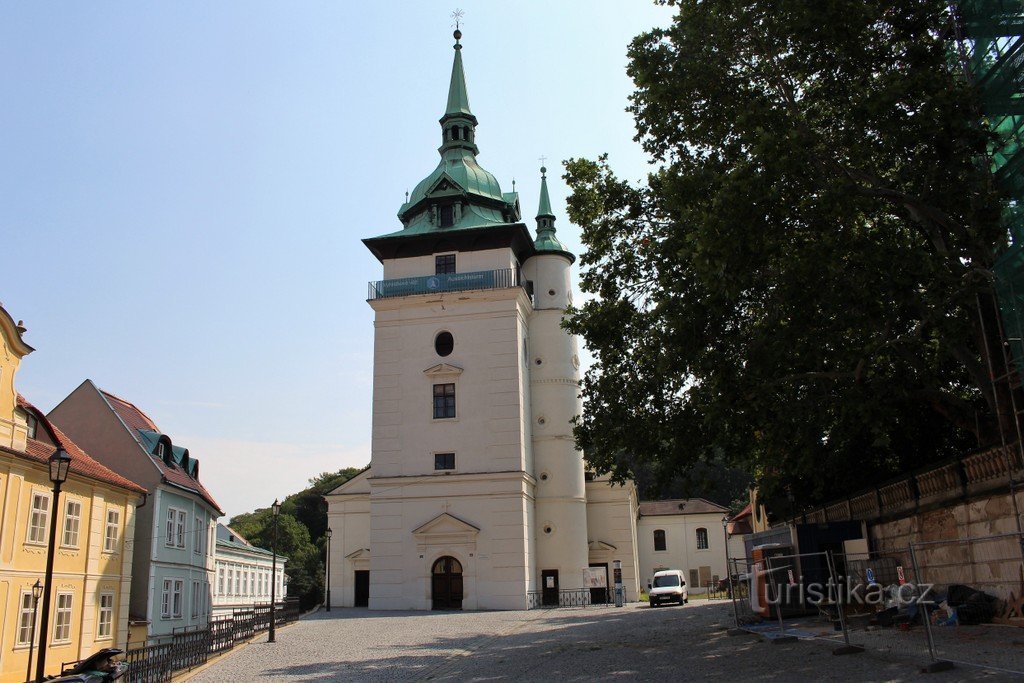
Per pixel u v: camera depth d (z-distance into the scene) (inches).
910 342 781.3
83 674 677.9
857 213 797.2
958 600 750.5
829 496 1180.5
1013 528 710.5
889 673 542.3
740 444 1025.5
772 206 738.8
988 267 756.0
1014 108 724.0
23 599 990.4
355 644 1073.5
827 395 836.0
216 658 997.8
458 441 1834.4
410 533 1800.0
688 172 874.8
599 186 1079.0
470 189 2027.6
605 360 1073.5
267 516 4308.6
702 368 832.9
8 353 983.0
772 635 818.8
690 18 826.2
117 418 1428.4
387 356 1907.0
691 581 3009.4
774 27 776.3
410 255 1991.9
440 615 1582.2
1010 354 784.3
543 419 2006.6
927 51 775.7
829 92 806.5
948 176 747.4
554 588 1900.8
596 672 679.7
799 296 739.4
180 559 1512.1
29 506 1011.9
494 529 1772.9
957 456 818.8
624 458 1119.6
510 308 1884.8
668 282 893.8
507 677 684.7
